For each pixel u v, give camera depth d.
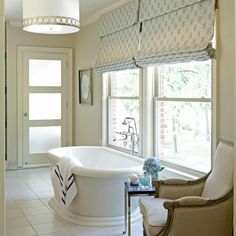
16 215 4.12
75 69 6.93
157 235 2.58
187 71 4.05
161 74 4.52
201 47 3.39
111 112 5.75
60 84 6.97
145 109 4.61
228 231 2.62
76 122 6.91
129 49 4.77
